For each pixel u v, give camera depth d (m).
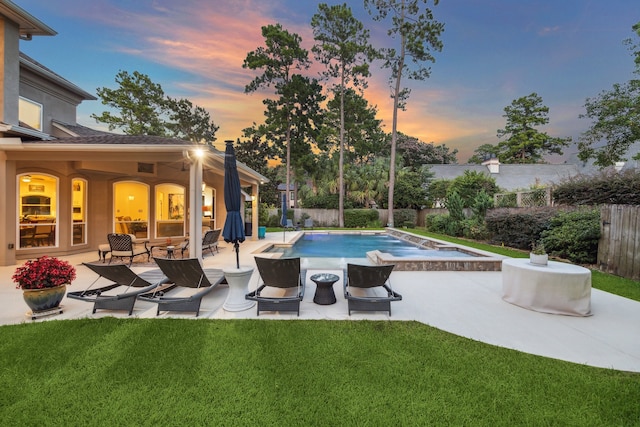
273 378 2.70
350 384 2.62
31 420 2.17
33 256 8.44
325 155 28.42
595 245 7.61
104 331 3.66
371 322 4.02
